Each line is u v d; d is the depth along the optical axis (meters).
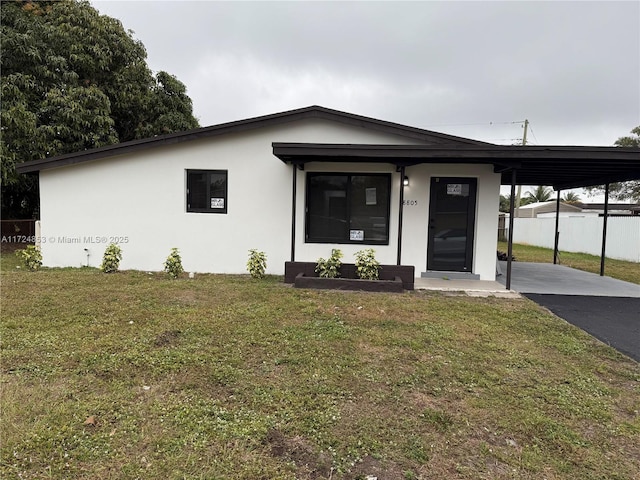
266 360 3.39
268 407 2.62
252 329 4.19
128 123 14.17
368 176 7.63
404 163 6.83
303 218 7.70
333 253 6.85
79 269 7.97
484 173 7.33
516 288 6.89
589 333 4.44
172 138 7.70
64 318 4.43
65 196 8.14
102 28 12.27
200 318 4.53
